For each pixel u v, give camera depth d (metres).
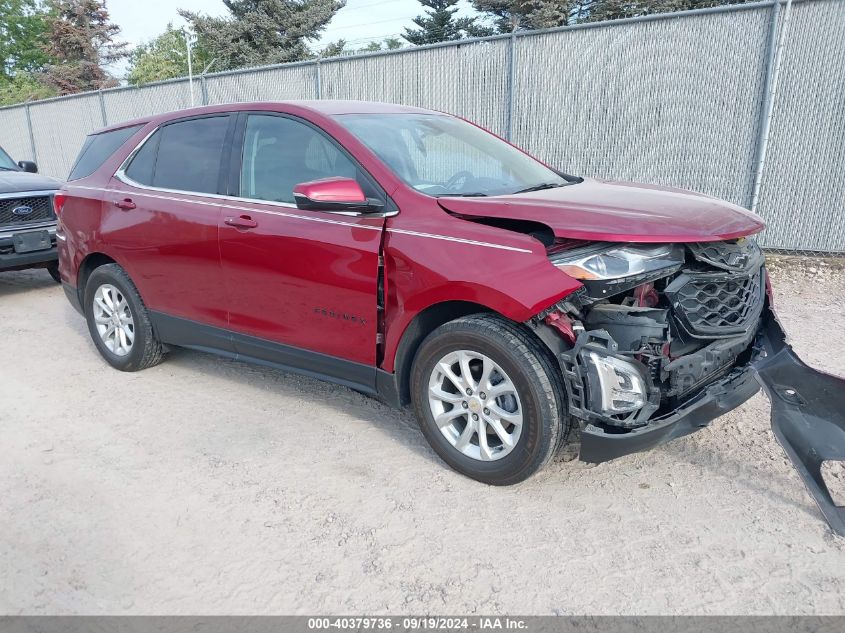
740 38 7.84
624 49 8.59
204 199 4.11
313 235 3.52
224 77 13.18
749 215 3.30
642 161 8.83
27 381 4.80
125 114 15.80
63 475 3.44
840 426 2.92
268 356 3.99
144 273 4.51
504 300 2.87
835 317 5.88
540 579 2.58
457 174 3.72
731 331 2.99
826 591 2.48
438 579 2.60
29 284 8.34
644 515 2.98
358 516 3.02
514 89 9.52
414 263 3.14
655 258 2.85
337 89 11.47
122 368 4.90
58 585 2.62
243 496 3.21
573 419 3.07
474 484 3.26
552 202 3.11
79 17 39.88
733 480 3.26
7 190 7.00
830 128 7.58
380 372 3.44
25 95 39.53
